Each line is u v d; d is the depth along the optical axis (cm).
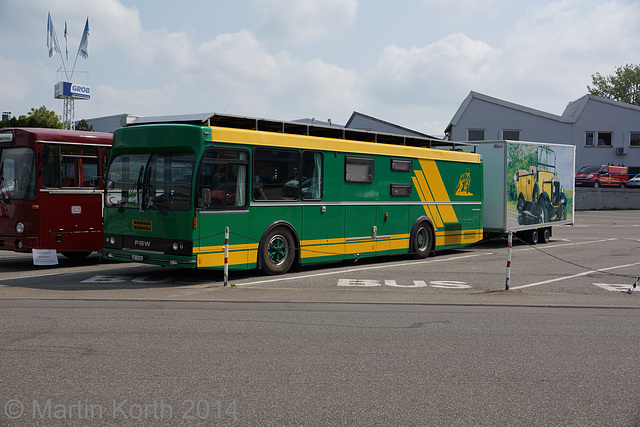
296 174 1403
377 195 1608
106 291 1127
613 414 523
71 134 1486
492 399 557
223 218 1250
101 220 1533
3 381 582
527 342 791
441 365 669
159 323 852
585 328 890
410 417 506
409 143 1806
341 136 1573
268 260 1352
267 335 793
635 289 1276
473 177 1936
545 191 2253
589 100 5281
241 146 1282
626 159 5312
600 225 3359
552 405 544
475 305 1076
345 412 514
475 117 5222
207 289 1166
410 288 1237
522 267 1606
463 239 1902
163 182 1243
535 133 5241
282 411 514
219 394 555
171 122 1313
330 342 763
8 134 1471
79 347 711
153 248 1247
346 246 1527
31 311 924
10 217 1462
